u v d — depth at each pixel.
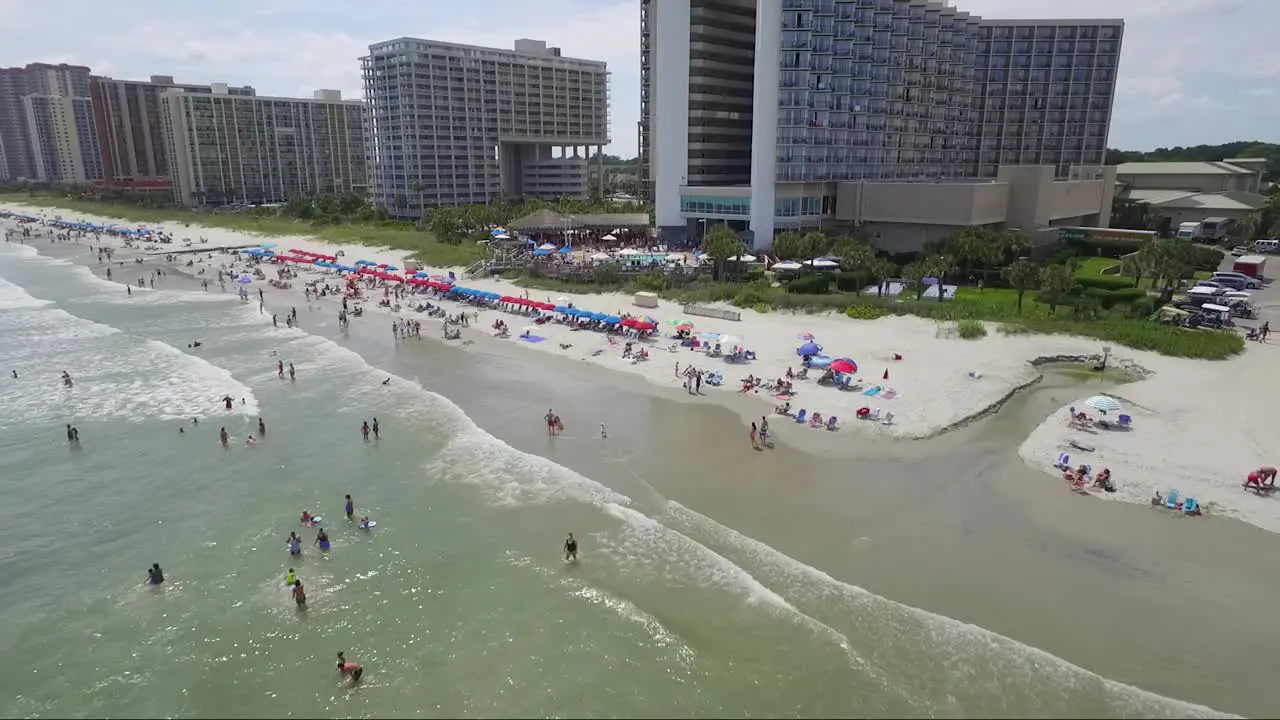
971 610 28.52
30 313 86.75
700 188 118.38
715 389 53.44
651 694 25.91
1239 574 29.92
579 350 65.00
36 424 50.44
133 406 53.66
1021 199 108.12
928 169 130.12
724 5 123.94
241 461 44.28
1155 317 69.50
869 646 27.09
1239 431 43.50
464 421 49.06
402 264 113.44
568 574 32.34
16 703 26.31
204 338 73.62
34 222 197.25
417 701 26.08
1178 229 128.12
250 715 25.69
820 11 104.81
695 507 36.69
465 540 35.25
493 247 114.00
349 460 44.00
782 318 72.94
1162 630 27.06
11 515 38.56
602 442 44.91
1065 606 28.50
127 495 40.50
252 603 31.42
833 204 114.44
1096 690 24.64
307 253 126.00
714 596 30.25
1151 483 37.22
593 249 116.25
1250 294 82.12
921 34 118.75
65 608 31.33
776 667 26.58
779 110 106.50
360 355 66.12
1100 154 140.62
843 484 38.44
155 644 29.14
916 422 45.62
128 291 99.38
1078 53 136.12
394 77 188.38
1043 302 75.50
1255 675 24.89
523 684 26.62
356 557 34.28
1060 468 39.28
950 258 86.81
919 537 33.31
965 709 24.39
